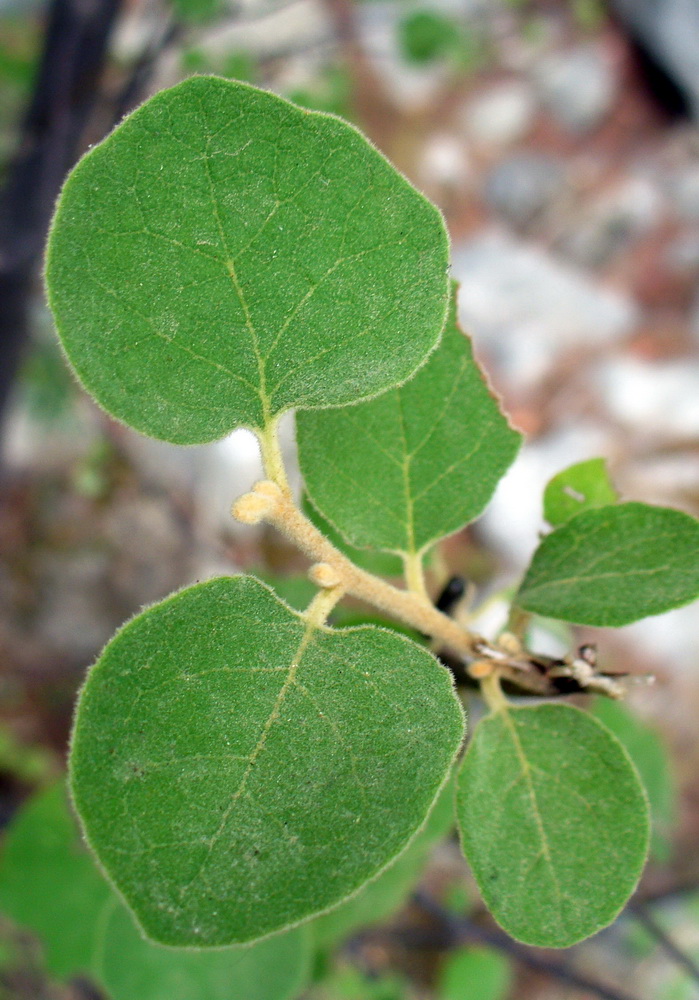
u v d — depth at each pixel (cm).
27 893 30
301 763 16
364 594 18
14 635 69
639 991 65
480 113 108
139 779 15
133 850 15
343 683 16
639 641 78
